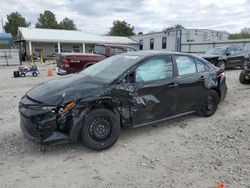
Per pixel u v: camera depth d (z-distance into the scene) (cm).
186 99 438
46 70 1579
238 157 323
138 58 389
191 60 458
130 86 358
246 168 295
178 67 428
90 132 329
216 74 500
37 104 312
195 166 300
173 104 416
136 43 3744
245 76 880
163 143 369
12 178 271
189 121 470
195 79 448
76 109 314
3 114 503
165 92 398
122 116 355
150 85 378
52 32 3209
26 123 316
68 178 272
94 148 334
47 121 306
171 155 330
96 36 3572
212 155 329
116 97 343
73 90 327
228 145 361
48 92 330
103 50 1002
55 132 311
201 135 400
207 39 3259
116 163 307
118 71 370
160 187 257
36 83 965
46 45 2997
